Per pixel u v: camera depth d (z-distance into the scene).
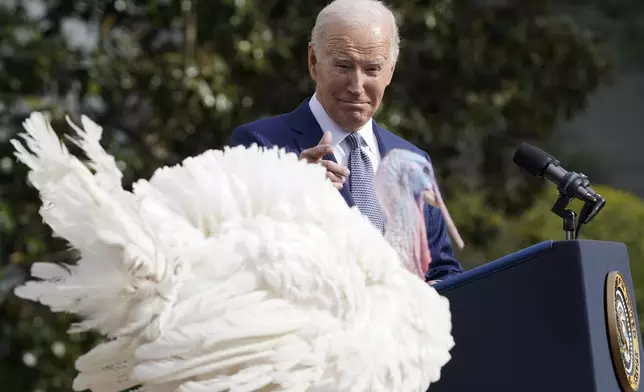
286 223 8.29
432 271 12.20
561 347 9.54
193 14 24.16
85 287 7.47
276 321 7.72
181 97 23.52
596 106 54.19
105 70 23.52
